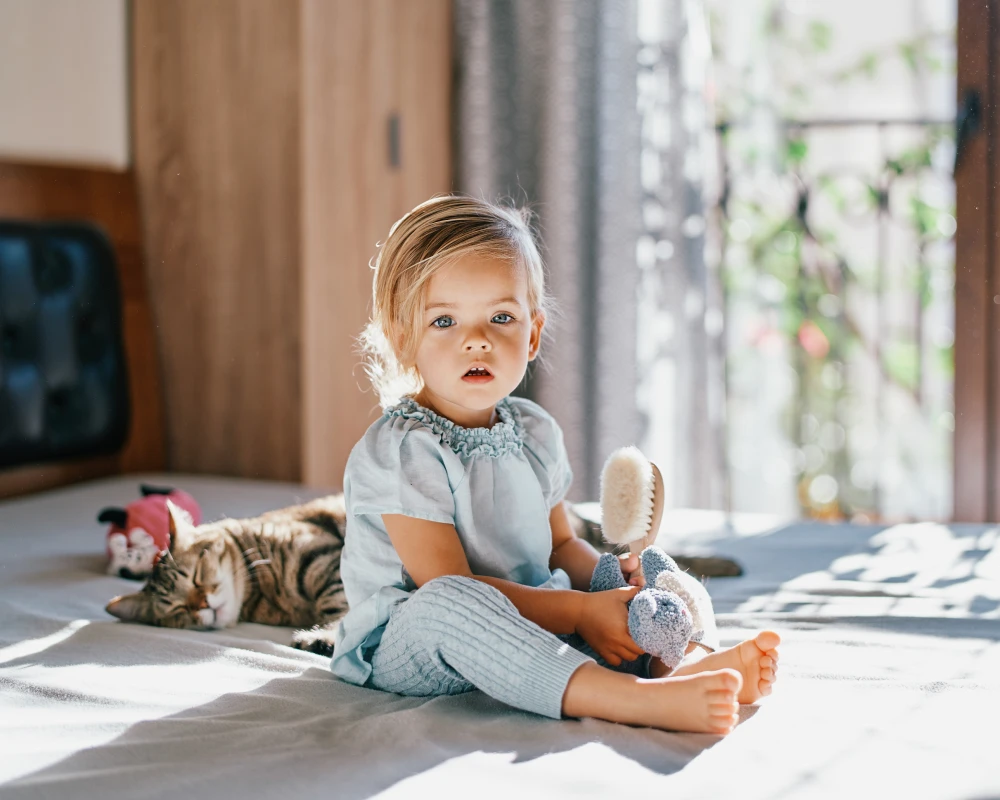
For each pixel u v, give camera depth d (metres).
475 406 1.41
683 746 1.10
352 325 3.11
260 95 2.92
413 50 3.39
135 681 1.38
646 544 1.41
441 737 1.14
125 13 3.02
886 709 1.21
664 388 3.48
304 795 1.00
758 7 3.42
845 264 3.53
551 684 1.19
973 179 2.96
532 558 1.45
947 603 1.69
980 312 2.97
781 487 3.60
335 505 1.91
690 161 3.42
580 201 3.51
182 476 2.95
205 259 3.01
